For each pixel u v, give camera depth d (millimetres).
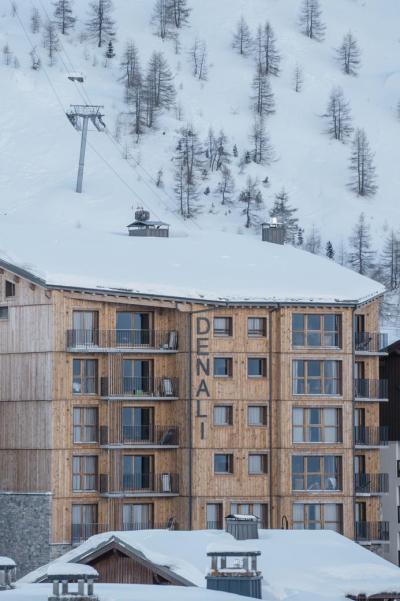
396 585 160750
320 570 161000
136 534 160125
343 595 157000
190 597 117125
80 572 113250
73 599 112500
